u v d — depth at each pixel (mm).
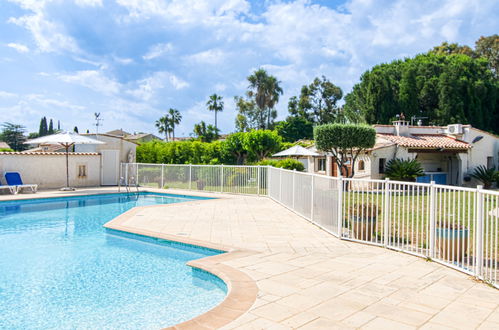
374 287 4652
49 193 16422
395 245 7078
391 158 21312
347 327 3482
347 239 7527
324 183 8695
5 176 16531
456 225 5660
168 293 5277
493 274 5137
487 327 3496
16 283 5734
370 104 38500
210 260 6016
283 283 4809
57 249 7867
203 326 3529
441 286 4695
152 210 12000
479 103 35938
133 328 4125
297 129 54250
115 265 6715
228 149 25875
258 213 11375
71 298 5098
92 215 12469
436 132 25797
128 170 21391
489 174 23172
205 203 14000
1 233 9523
